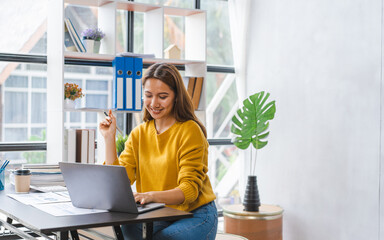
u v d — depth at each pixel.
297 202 4.06
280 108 4.27
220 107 7.54
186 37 4.34
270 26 4.39
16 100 4.63
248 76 4.69
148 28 4.16
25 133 4.69
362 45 3.48
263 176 4.48
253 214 3.66
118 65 3.74
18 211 1.77
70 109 3.59
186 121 2.24
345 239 3.60
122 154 2.40
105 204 1.77
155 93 2.20
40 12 4.50
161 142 2.24
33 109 4.67
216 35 7.26
